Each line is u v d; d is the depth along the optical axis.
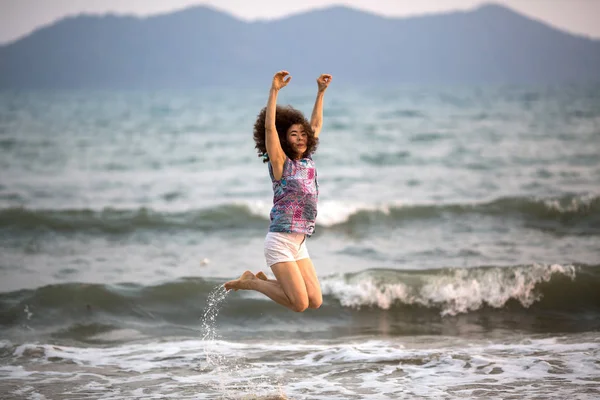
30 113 53.50
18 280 8.84
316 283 4.99
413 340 6.63
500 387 5.03
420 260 9.90
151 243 11.28
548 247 10.67
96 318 7.36
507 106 55.16
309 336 6.92
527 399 4.75
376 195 15.88
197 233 12.05
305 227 4.86
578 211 12.98
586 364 5.54
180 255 10.39
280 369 5.65
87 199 15.53
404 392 4.98
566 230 12.06
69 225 12.23
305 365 5.76
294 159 4.91
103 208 13.16
